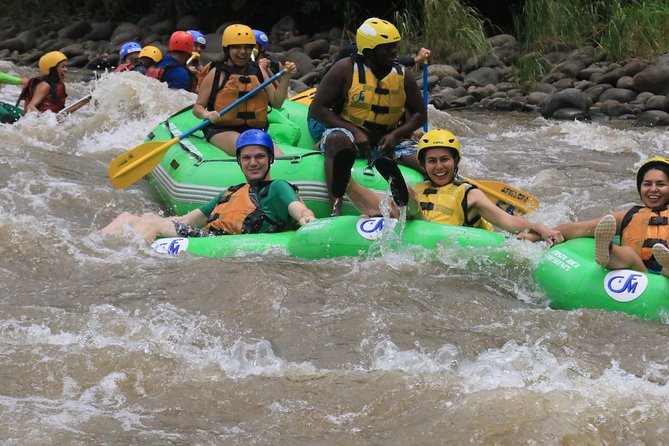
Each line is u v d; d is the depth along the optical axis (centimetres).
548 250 1570
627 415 1111
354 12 5353
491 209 1700
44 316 1403
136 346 1298
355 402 1161
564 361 1262
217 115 2192
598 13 4800
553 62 4428
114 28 5775
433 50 4675
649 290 1416
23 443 1052
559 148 2970
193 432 1096
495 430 1080
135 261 1667
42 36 5750
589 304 1462
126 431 1094
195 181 2059
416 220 1658
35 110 2920
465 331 1374
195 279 1555
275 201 1809
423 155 1750
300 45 5194
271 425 1112
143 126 2920
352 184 1684
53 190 2138
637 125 3444
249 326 1395
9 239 1692
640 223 1550
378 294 1501
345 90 2009
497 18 5216
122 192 2206
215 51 5153
